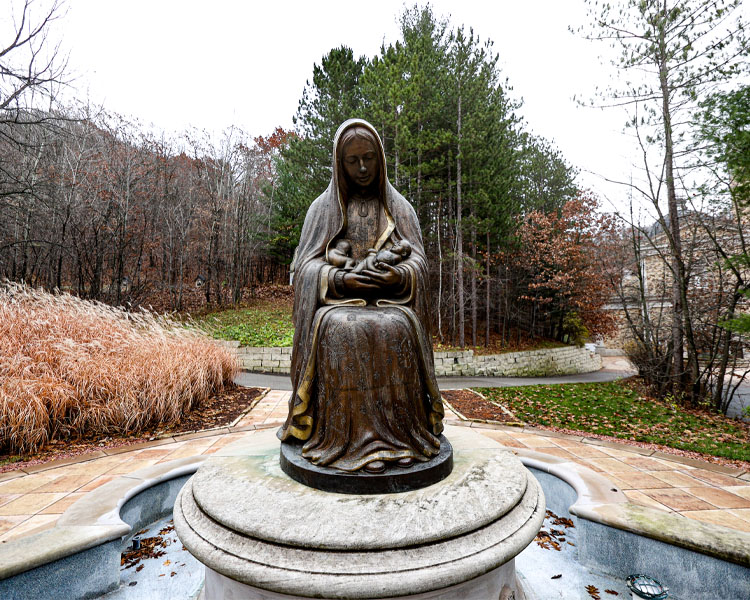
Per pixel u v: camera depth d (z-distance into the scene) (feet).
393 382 6.83
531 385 37.01
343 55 57.82
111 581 8.18
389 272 7.33
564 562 9.39
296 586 4.94
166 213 69.51
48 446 15.83
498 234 54.29
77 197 50.26
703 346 31.53
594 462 14.32
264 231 84.02
